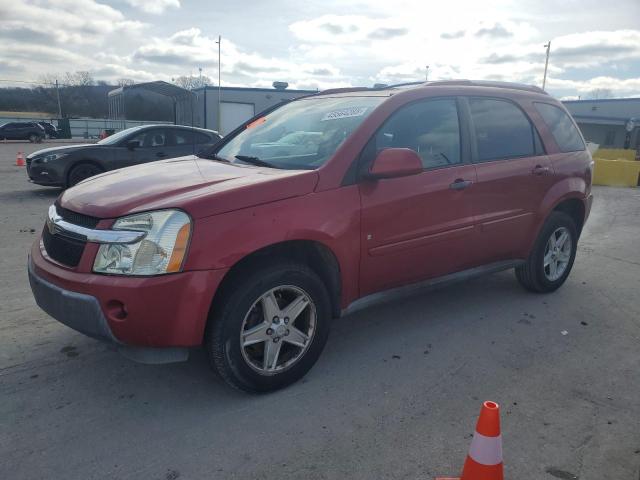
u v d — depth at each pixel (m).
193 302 2.83
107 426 2.92
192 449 2.74
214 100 36.91
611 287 5.46
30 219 8.24
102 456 2.67
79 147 10.57
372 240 3.54
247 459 2.67
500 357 3.83
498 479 2.23
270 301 3.15
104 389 3.30
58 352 3.75
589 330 4.35
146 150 10.98
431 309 4.72
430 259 3.95
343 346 3.96
